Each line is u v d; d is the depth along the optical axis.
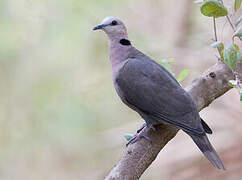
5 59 14.65
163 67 9.27
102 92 14.69
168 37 12.96
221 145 11.63
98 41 14.11
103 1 13.75
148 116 8.81
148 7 13.31
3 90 14.85
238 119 11.63
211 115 11.91
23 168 14.95
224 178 11.59
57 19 13.80
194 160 11.88
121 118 14.77
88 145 14.70
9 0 13.40
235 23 7.69
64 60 14.55
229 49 7.09
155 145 7.89
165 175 12.16
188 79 12.49
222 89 8.62
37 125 14.95
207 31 12.28
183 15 12.88
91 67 14.47
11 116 14.95
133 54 9.44
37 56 14.59
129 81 9.02
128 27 13.29
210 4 7.28
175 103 8.48
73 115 14.74
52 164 14.93
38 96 14.80
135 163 7.51
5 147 15.13
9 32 13.95
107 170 14.51
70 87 14.73
